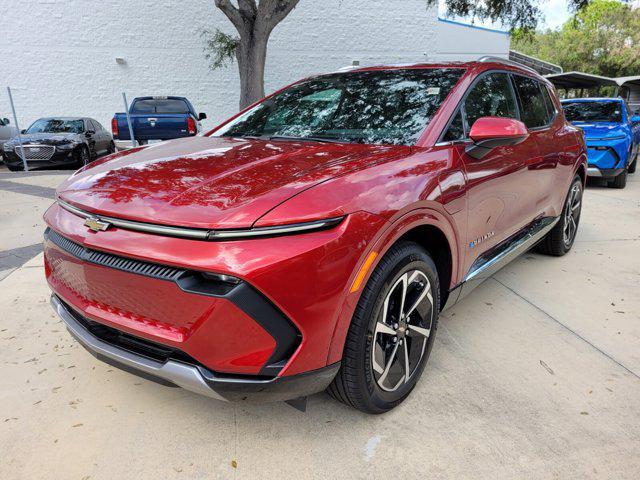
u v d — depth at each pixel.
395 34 18.20
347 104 2.88
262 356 1.68
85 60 16.58
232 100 17.62
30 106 16.66
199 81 17.31
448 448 2.02
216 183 1.91
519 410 2.27
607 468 1.92
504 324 3.17
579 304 3.50
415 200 2.02
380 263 1.93
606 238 5.27
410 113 2.62
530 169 3.25
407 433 2.11
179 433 2.10
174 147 2.63
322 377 1.81
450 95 2.65
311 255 1.67
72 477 1.85
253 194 1.77
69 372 2.56
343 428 2.14
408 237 2.24
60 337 2.94
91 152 12.41
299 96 3.20
